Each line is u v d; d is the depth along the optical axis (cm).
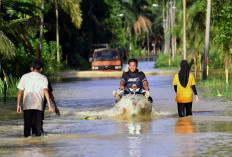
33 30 4491
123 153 1625
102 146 1755
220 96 3916
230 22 5762
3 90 4278
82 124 2384
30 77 2072
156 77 6738
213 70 8169
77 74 7638
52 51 8800
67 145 1784
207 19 6303
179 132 2056
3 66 4619
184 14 7694
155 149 1686
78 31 12169
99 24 12700
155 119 2564
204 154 1595
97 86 5266
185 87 2653
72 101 3706
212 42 7988
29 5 4894
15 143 1847
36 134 2031
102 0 12838
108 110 2959
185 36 7706
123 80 2900
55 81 6209
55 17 9775
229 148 1689
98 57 8288
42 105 2050
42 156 1593
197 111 2969
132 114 2753
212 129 2130
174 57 11319
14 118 2711
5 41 4162
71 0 6912
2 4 4694
